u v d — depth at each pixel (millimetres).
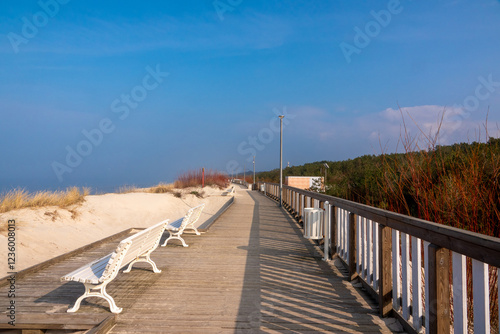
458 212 4035
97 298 4293
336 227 6301
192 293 4504
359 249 4922
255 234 9148
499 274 2104
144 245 4848
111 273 3867
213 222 11055
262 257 6543
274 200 22766
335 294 4480
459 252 2398
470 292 3592
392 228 3723
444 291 2662
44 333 3459
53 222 10539
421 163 4711
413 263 3217
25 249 7777
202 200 21719
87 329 3393
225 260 6309
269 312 3881
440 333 2631
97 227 11703
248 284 4891
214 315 3789
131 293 4496
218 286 4801
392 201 5516
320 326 3527
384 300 3742
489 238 2098
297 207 12172
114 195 16844
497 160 4020
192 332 3367
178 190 23078
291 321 3639
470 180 4023
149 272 5496
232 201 19438
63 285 4773
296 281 5039
